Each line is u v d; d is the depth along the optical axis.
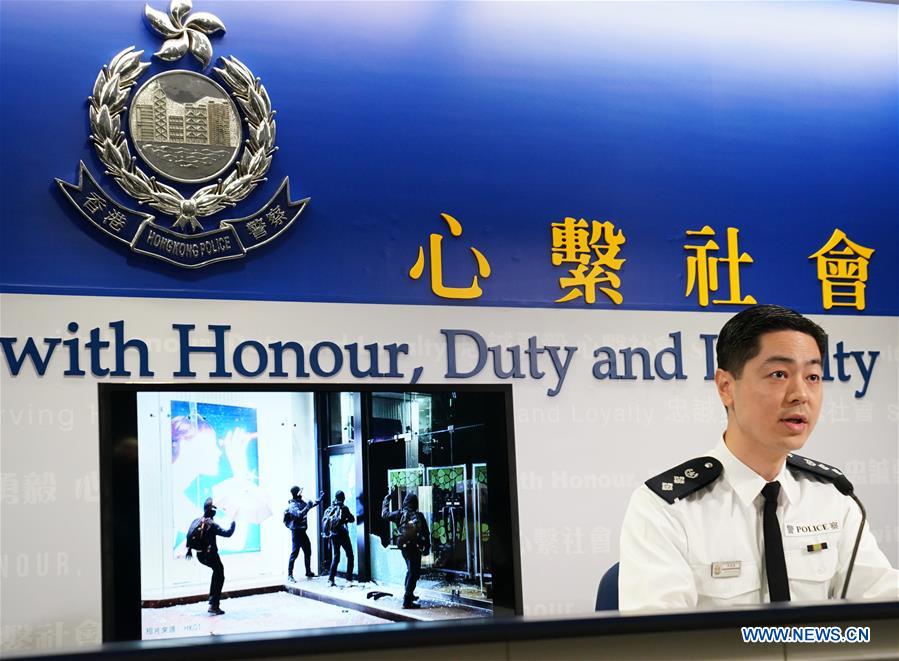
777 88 4.86
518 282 4.41
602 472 4.39
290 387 4.06
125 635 3.74
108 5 4.00
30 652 1.28
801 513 2.03
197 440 3.93
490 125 4.46
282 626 3.94
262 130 4.11
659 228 4.61
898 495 4.77
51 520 3.72
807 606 1.45
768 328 1.98
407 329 4.25
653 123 4.67
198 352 3.97
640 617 1.40
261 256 4.11
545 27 4.58
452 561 4.17
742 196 4.75
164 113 4.01
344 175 4.25
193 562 3.87
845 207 4.88
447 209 4.36
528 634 1.37
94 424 3.81
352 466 4.10
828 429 4.71
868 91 4.98
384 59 4.36
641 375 4.50
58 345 3.81
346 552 4.07
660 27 4.73
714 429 4.56
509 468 4.28
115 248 3.92
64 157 3.89
